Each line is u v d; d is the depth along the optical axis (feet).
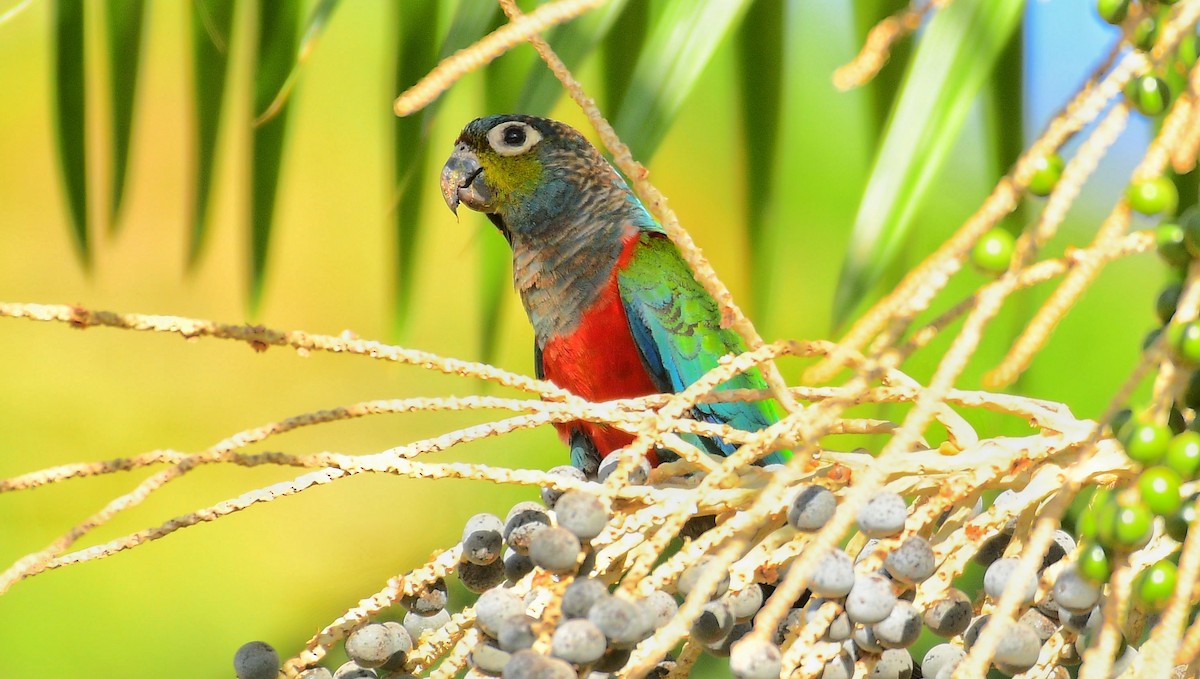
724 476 7.46
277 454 7.52
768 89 16.22
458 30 13.26
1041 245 6.10
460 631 8.84
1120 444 7.32
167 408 39.63
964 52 9.71
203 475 37.86
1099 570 7.02
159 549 35.88
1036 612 8.38
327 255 42.91
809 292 31.35
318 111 41.98
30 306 7.11
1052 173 6.53
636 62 15.65
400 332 16.48
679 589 7.77
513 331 35.94
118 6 17.38
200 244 17.10
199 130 17.10
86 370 40.14
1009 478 8.09
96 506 37.06
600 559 7.81
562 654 6.88
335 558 35.65
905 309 6.05
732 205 37.76
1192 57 6.78
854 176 31.17
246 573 35.53
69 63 17.60
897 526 7.59
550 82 12.71
